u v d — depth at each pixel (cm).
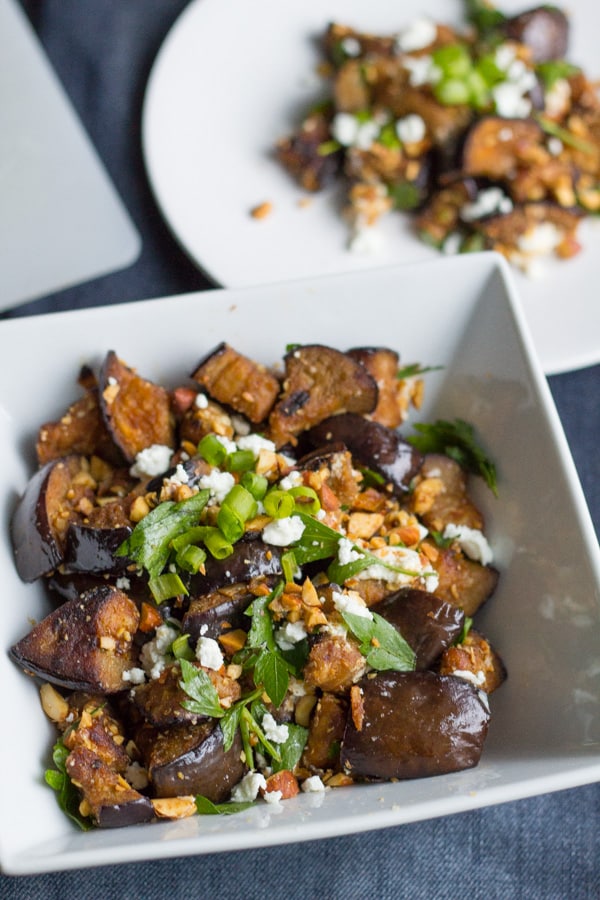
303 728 62
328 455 64
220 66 88
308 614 61
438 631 62
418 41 87
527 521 66
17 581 64
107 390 65
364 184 86
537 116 87
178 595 62
